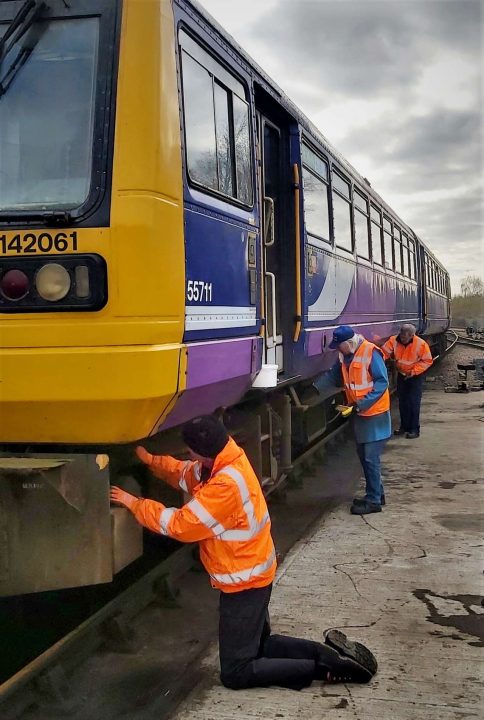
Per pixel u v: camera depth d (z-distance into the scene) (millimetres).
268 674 3426
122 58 3379
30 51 3486
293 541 5957
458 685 3531
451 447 9789
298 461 7766
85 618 4344
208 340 4070
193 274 3854
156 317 3357
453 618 4316
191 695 3457
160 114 3412
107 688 3568
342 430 10719
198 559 5242
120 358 3238
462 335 53156
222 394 4590
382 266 12133
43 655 3410
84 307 3252
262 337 5184
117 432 3385
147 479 4293
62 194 3396
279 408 6617
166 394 3430
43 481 3332
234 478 3264
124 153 3312
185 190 3795
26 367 3275
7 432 3455
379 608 4461
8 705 3195
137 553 3613
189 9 3986
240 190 4840
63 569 3391
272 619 4301
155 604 4531
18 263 3305
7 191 3455
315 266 7223
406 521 6363
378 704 3363
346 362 6520
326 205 7980
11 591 3426
